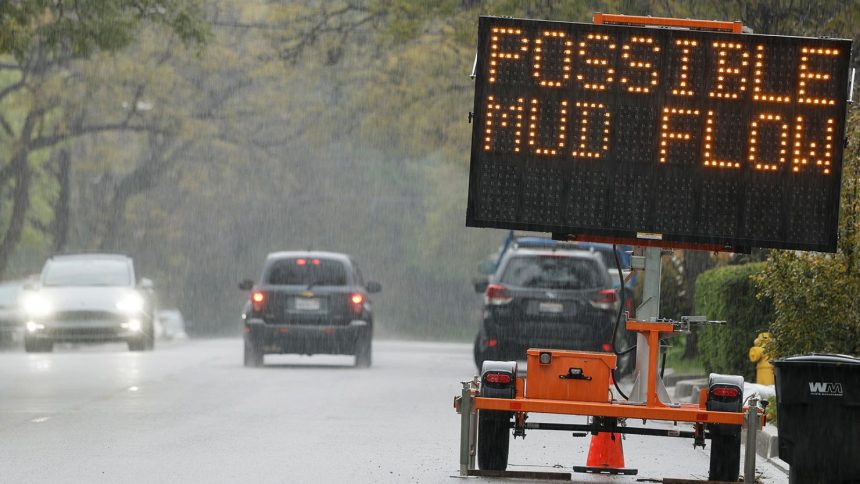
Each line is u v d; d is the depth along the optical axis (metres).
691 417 40.00
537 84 41.28
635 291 93.12
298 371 92.50
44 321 121.56
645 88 41.25
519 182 41.16
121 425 56.28
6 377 83.69
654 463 48.00
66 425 56.12
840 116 41.09
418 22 106.31
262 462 45.44
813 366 36.44
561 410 40.59
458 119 161.50
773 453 50.06
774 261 55.69
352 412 63.09
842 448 36.44
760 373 64.38
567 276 85.00
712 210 41.12
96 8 94.12
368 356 99.94
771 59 41.19
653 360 40.88
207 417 59.94
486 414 41.84
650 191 41.16
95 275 125.88
